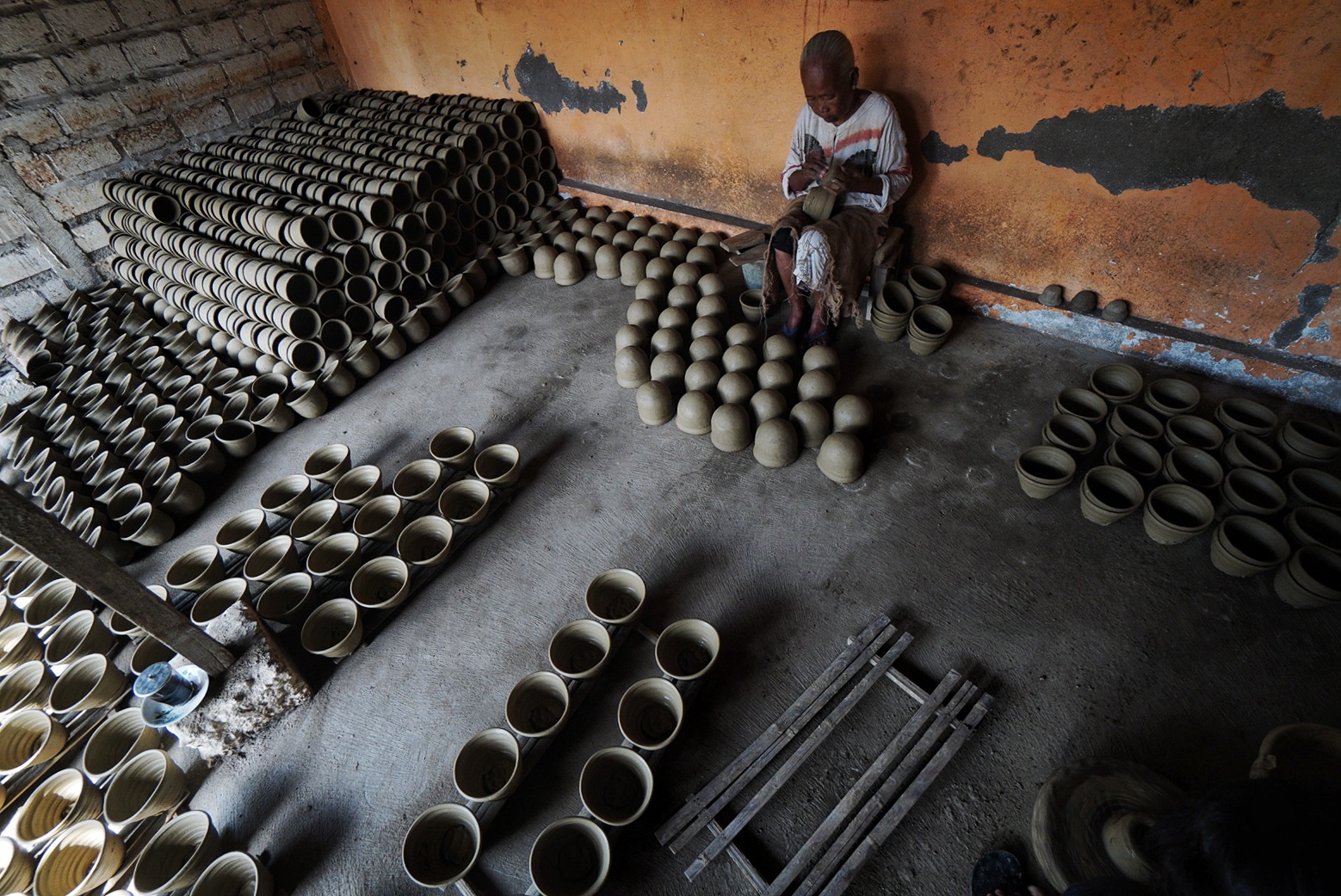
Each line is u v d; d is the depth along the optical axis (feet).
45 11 14.96
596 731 7.22
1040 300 10.55
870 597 7.94
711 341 10.82
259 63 19.20
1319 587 6.56
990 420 9.78
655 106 13.78
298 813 7.14
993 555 8.11
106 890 6.78
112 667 8.61
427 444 11.66
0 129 14.87
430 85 19.13
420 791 7.07
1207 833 3.05
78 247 16.67
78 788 7.48
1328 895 2.58
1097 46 8.13
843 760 6.59
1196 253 8.79
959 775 6.28
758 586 8.31
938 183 10.79
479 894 6.13
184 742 7.59
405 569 9.04
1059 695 6.72
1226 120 7.68
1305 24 6.71
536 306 14.75
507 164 15.87
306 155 16.14
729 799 6.35
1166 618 7.16
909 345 11.28
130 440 12.52
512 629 8.45
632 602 8.29
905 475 9.28
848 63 8.97
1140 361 10.03
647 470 10.24
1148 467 8.48
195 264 14.69
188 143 18.26
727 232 14.19
